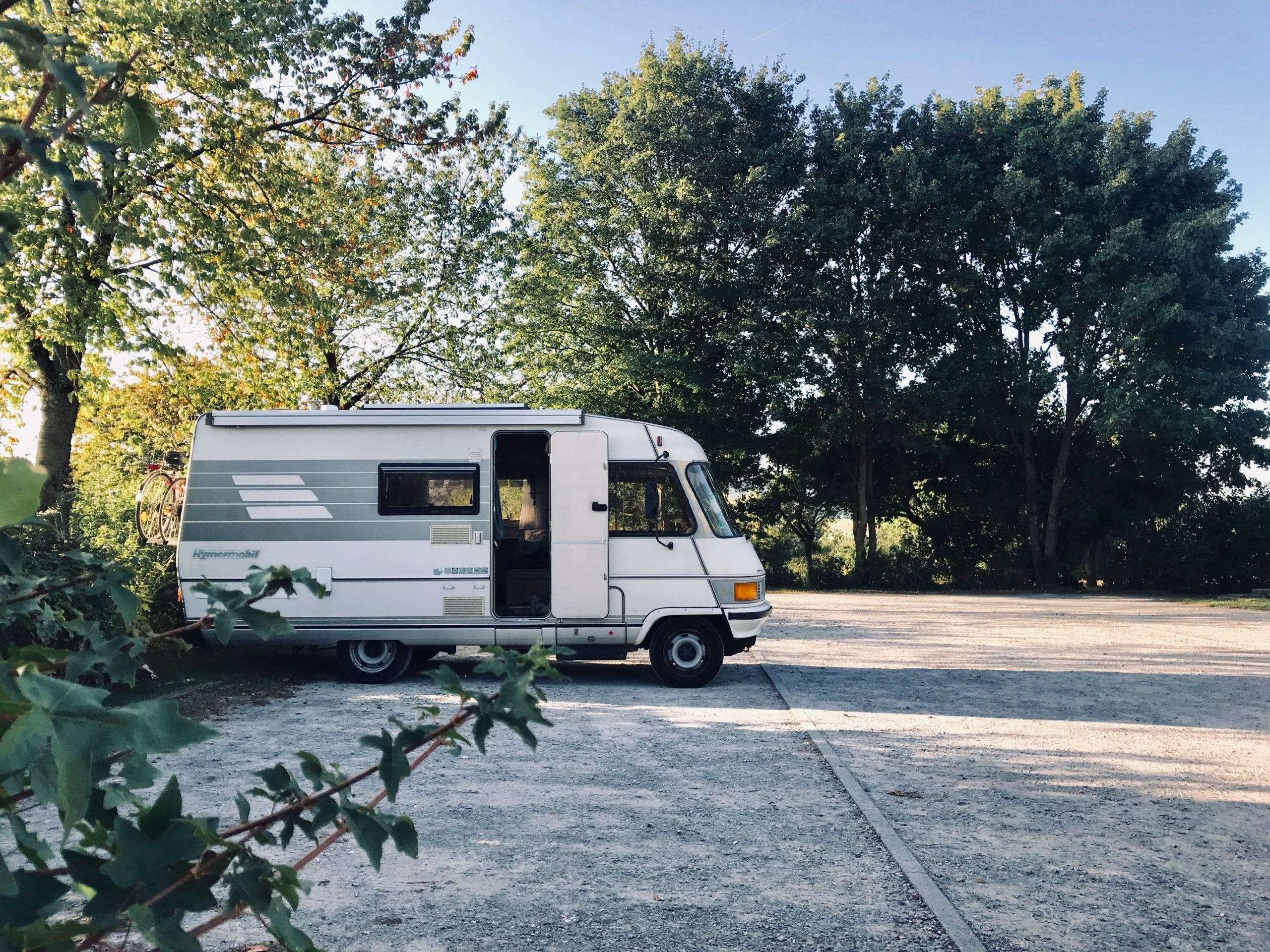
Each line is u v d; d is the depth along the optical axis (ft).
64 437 52.85
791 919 13.15
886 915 13.30
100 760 3.18
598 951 12.05
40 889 3.36
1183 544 106.63
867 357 98.48
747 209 98.53
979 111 105.19
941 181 100.01
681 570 34.04
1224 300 98.12
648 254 102.89
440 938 12.39
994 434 106.32
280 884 4.55
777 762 22.62
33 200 41.27
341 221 62.44
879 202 98.94
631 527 34.22
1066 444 107.24
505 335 78.74
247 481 34.14
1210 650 45.93
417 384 75.61
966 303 102.37
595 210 102.58
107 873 3.43
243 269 49.83
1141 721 28.09
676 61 101.55
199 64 46.42
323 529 34.12
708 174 100.32
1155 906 13.76
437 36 57.11
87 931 3.59
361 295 56.13
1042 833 17.30
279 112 53.62
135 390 64.59
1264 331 97.71
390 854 15.75
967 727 26.91
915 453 109.91
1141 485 109.81
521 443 37.22
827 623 59.11
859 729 26.58
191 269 49.62
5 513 2.77
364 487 34.30
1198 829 17.61
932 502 115.96
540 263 95.96
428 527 34.22
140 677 30.94
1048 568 107.86
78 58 3.12
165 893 3.71
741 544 34.60
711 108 102.06
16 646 4.17
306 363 55.11
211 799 18.44
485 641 34.12
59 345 51.34
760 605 34.50
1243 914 13.52
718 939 12.46
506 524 37.06
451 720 4.81
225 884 4.41
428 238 73.67
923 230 99.71
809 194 100.68
